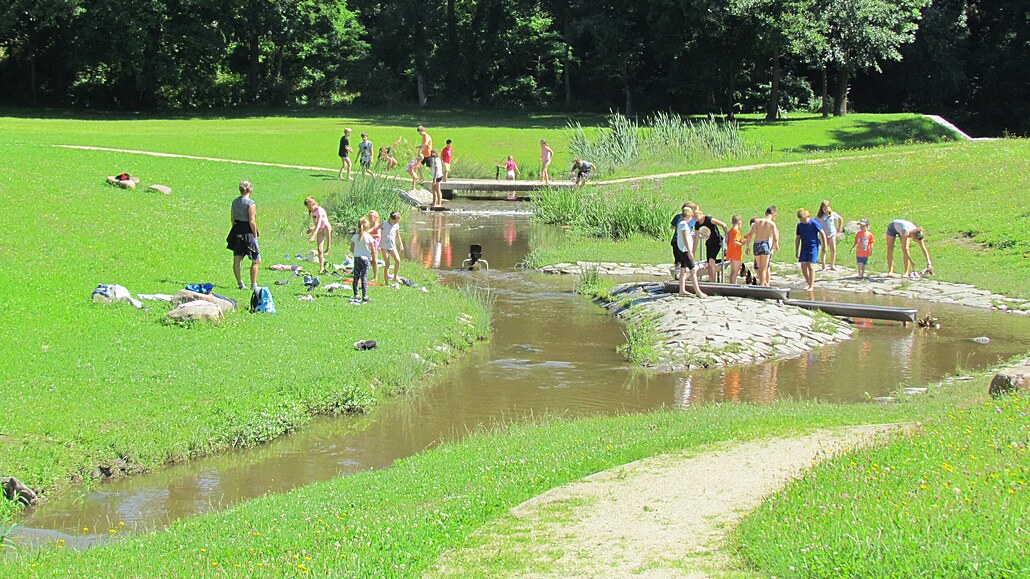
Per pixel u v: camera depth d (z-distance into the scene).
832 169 35.31
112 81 68.88
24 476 10.48
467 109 73.19
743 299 19.86
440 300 19.83
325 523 8.43
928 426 9.61
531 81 75.25
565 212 34.22
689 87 62.94
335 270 21.84
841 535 6.69
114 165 32.91
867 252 23.55
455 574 6.77
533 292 22.81
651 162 43.09
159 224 24.27
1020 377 11.61
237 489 10.84
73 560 8.09
